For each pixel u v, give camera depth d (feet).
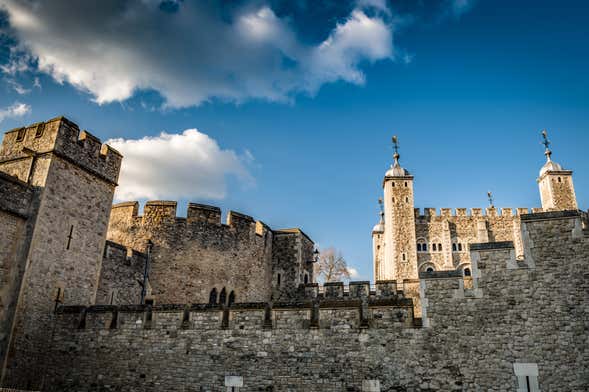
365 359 46.21
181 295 82.12
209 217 88.69
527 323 43.83
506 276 45.52
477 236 170.91
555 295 44.01
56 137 58.18
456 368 44.06
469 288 46.06
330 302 48.83
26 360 52.39
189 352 51.21
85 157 62.54
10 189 53.52
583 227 45.21
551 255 45.11
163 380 51.03
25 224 54.75
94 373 53.21
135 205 87.61
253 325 50.21
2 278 51.75
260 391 47.96
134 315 54.24
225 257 88.48
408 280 80.23
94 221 63.31
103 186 65.62
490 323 44.57
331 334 47.75
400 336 46.09
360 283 80.59
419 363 44.93
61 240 57.72
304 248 104.47
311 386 46.80
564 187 177.06
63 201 58.54
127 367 52.54
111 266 72.38
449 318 45.52
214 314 51.80
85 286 60.80
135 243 84.38
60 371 54.13
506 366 43.16
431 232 174.50
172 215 86.12
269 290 97.86
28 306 52.90
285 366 48.03
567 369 41.96
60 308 56.49
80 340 54.80
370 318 47.29
